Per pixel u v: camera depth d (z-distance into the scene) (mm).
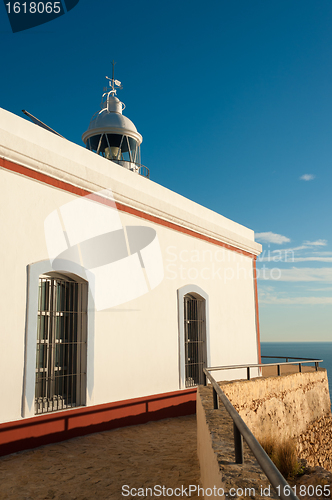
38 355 5992
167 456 5242
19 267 5629
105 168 7492
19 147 5715
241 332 10789
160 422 7520
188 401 8477
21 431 5371
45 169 6105
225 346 10055
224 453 2752
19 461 4949
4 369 5273
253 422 7016
